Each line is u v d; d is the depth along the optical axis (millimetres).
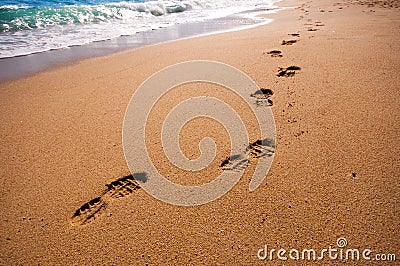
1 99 3217
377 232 1441
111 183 1905
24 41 6059
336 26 6098
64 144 2340
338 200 1638
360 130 2244
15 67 4379
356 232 1451
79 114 2814
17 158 2180
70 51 5340
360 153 1991
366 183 1734
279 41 5082
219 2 13336
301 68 3568
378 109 2512
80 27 7691
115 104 2988
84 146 2303
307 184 1772
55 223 1620
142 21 8875
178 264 1368
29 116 2812
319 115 2498
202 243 1466
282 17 8562
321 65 3617
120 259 1409
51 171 2029
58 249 1476
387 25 5770
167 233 1531
